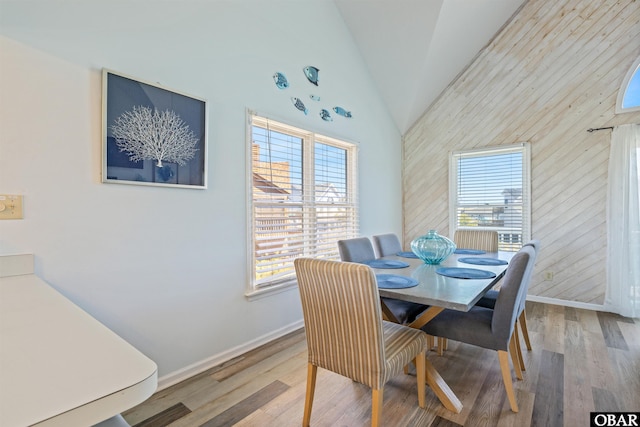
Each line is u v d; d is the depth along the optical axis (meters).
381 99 4.21
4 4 1.41
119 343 0.74
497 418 1.68
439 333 1.88
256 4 2.54
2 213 1.41
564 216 3.53
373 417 1.41
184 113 2.05
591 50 3.36
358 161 3.76
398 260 2.64
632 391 1.91
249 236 2.50
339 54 3.45
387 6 3.27
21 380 0.56
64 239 1.58
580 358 2.32
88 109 1.65
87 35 1.65
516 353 2.06
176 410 1.75
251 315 2.53
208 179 2.21
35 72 1.49
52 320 0.90
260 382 2.04
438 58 3.67
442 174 4.40
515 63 3.79
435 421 1.66
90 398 0.51
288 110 2.83
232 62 2.36
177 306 2.05
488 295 2.38
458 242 3.35
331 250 3.39
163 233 1.97
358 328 1.39
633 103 3.17
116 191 1.76
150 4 1.89
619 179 3.17
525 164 3.75
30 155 1.48
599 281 3.36
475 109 4.09
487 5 3.36
